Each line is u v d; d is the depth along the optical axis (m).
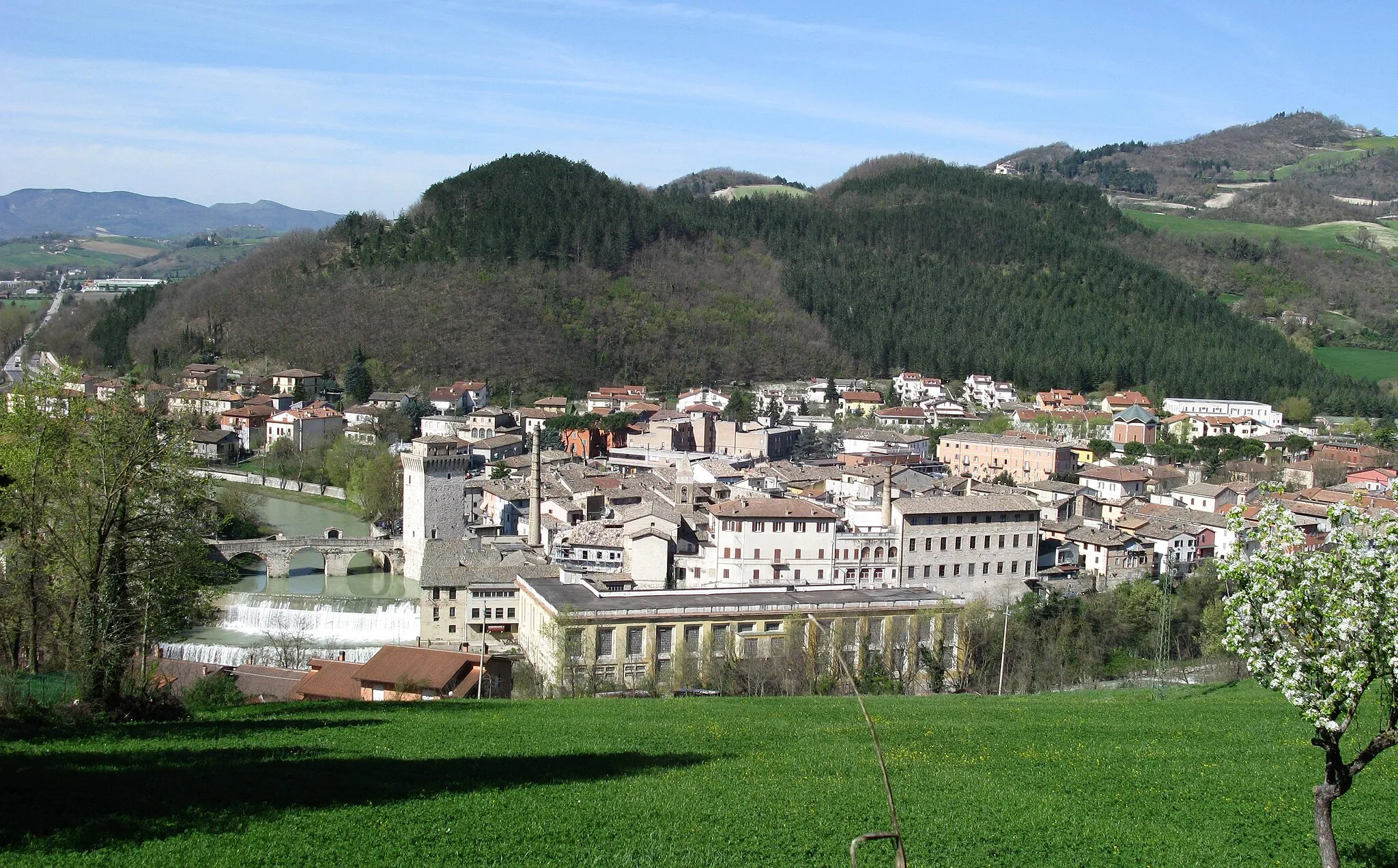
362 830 55.56
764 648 145.25
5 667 94.19
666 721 90.00
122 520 90.56
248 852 51.81
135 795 58.91
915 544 192.12
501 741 79.19
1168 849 55.25
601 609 145.62
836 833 57.47
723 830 57.41
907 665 150.50
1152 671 155.38
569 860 52.94
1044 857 54.41
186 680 129.38
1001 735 81.69
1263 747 76.44
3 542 99.81
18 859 49.56
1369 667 42.53
